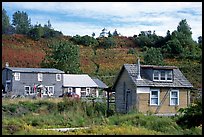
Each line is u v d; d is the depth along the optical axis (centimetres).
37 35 11300
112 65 9494
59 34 11944
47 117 2492
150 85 3338
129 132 1579
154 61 7288
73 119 2462
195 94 3859
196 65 6569
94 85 6525
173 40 9238
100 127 1764
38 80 6016
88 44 11850
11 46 9938
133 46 11812
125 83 3475
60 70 6788
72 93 5894
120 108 3484
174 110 3394
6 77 5941
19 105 2945
